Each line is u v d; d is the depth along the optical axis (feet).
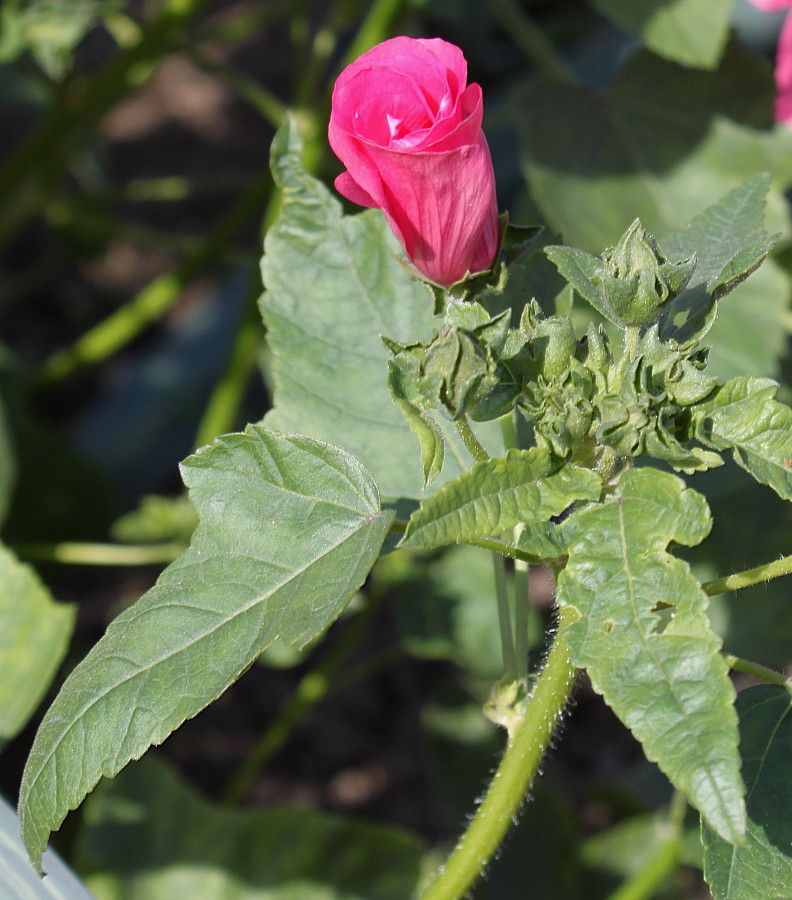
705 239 1.71
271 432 1.58
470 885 1.60
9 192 2.56
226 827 2.25
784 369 2.08
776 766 1.58
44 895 1.58
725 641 2.16
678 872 2.50
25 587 1.86
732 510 2.15
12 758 2.82
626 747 3.14
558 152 2.09
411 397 1.53
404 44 1.56
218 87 4.69
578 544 1.52
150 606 1.56
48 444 2.87
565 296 1.75
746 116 2.11
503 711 1.66
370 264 1.76
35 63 2.48
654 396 1.54
